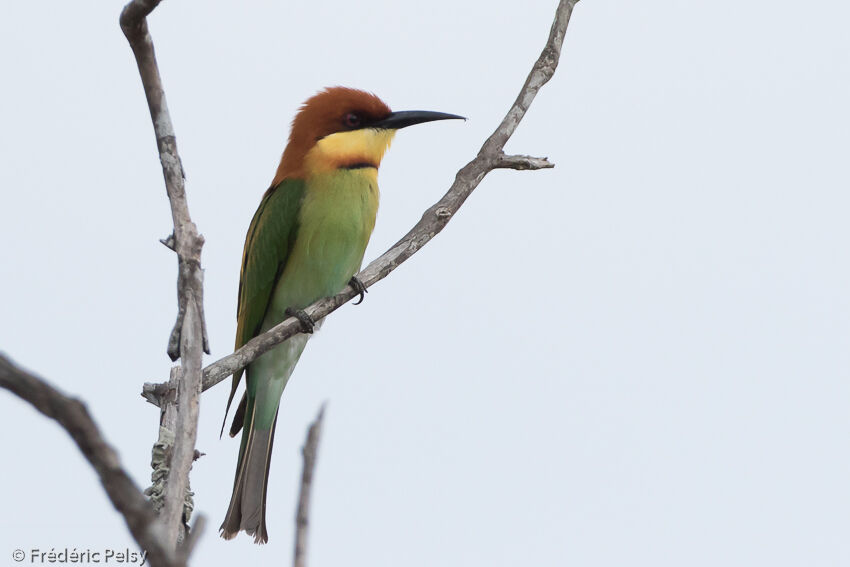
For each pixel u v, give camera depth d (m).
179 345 7.04
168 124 7.46
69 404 3.71
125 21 7.10
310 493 5.60
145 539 3.81
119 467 3.79
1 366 3.63
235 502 12.95
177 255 7.19
